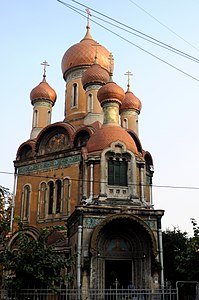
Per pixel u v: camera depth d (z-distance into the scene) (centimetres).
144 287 3084
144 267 3147
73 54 5309
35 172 4528
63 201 4178
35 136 5109
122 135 3756
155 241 3133
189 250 3028
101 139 3697
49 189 4369
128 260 3234
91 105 4797
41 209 4322
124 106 5316
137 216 3170
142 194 3669
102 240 3195
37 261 2291
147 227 3145
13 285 2266
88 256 3052
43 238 2434
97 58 5284
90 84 4878
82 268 3003
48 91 5328
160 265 3123
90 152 3678
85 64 5238
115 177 3541
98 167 3556
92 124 4450
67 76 5381
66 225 3766
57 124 4597
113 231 3253
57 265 2327
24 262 2281
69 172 4259
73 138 4366
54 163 4412
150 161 4662
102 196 3400
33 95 5322
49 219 4206
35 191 4450
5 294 2327
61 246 3538
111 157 3581
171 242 4550
